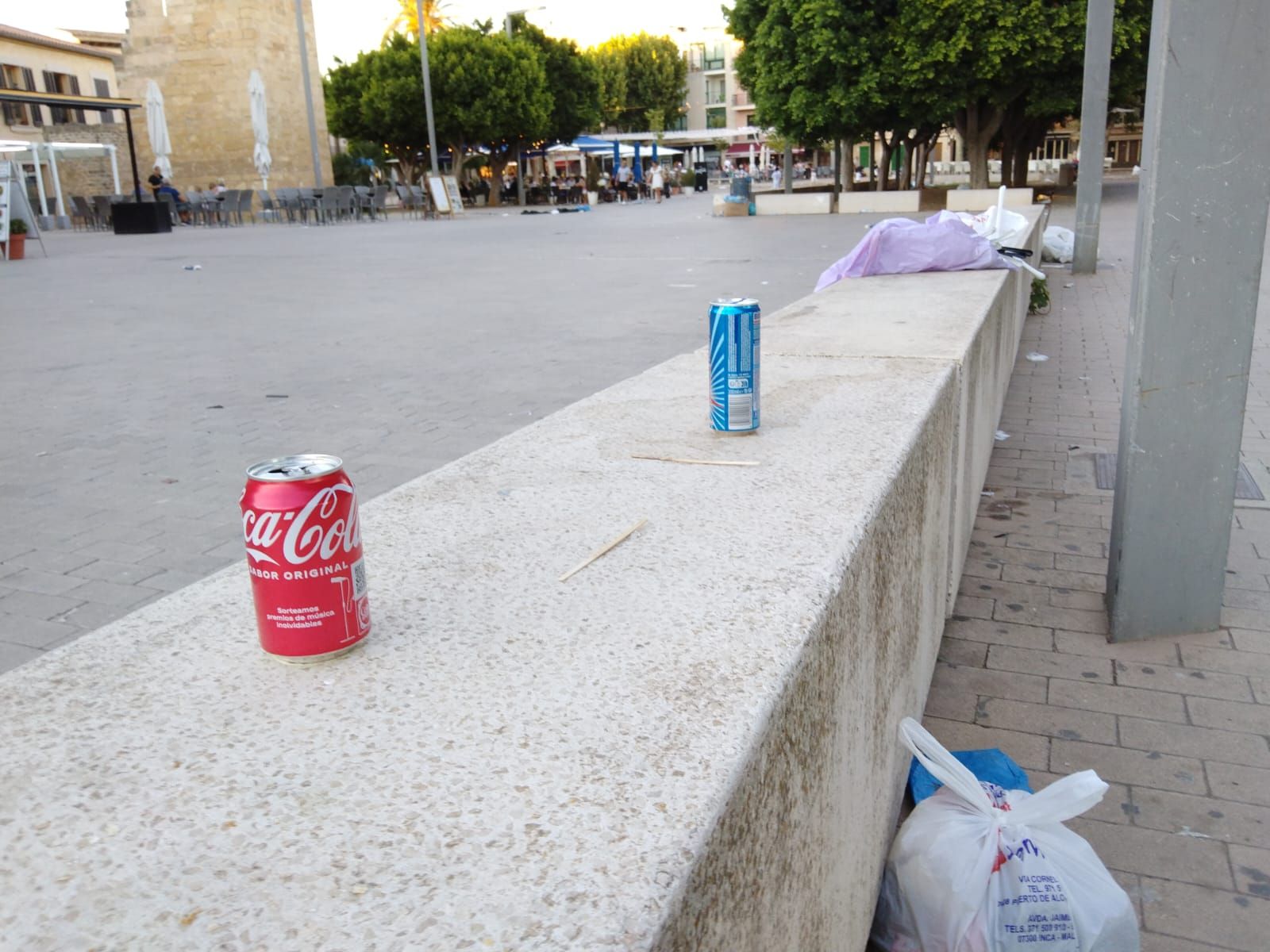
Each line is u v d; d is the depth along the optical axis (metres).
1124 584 3.67
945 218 6.27
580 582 1.58
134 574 3.82
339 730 1.16
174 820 1.00
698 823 0.99
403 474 4.96
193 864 0.93
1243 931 2.35
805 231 21.30
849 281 5.80
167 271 16.34
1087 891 2.02
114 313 11.23
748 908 1.15
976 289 5.20
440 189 35.47
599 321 9.71
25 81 50.25
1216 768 2.96
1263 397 7.09
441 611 1.48
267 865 0.93
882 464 2.16
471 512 1.95
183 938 0.84
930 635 2.97
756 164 86.38
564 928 0.85
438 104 43.66
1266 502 5.00
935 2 25.53
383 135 45.31
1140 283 3.42
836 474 2.09
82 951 0.83
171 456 5.36
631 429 2.58
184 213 33.56
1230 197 3.19
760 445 2.37
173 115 40.22
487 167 57.53
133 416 6.28
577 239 21.34
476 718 1.18
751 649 1.33
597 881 0.90
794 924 1.39
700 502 1.96
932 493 2.75
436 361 7.92
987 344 4.64
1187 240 3.24
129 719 1.19
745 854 1.12
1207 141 3.14
